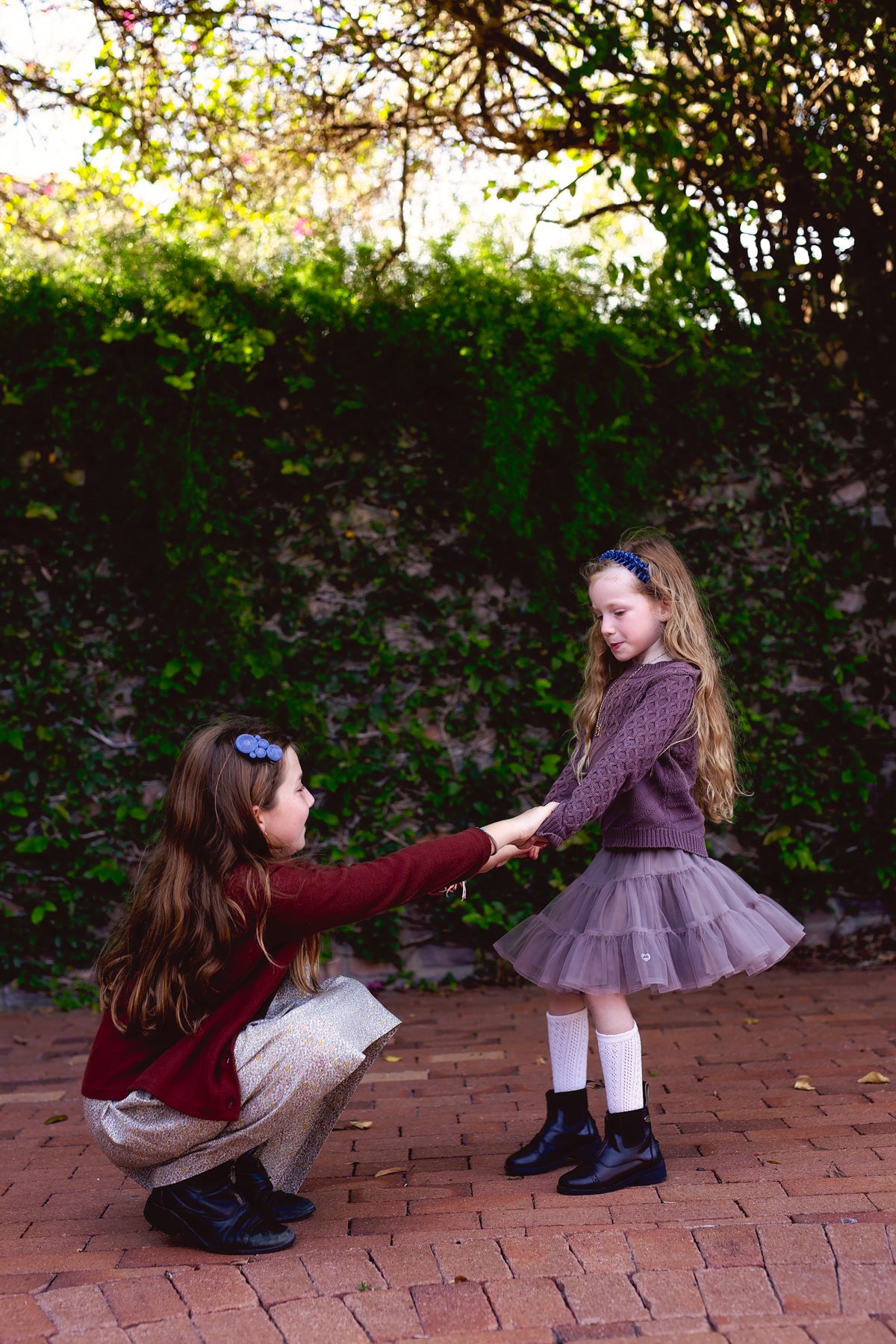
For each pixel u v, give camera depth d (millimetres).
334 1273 2129
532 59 4816
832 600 5180
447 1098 3533
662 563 2793
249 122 5082
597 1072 3627
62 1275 2186
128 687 4930
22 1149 3201
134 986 2352
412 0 4840
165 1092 2240
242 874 2332
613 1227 2258
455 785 5027
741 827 5180
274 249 4770
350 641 4973
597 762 2598
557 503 4949
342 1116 3371
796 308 5098
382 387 4910
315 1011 2383
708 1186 2510
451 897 4891
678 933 2562
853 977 4914
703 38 4590
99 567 4883
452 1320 1927
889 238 5031
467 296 4742
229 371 4781
